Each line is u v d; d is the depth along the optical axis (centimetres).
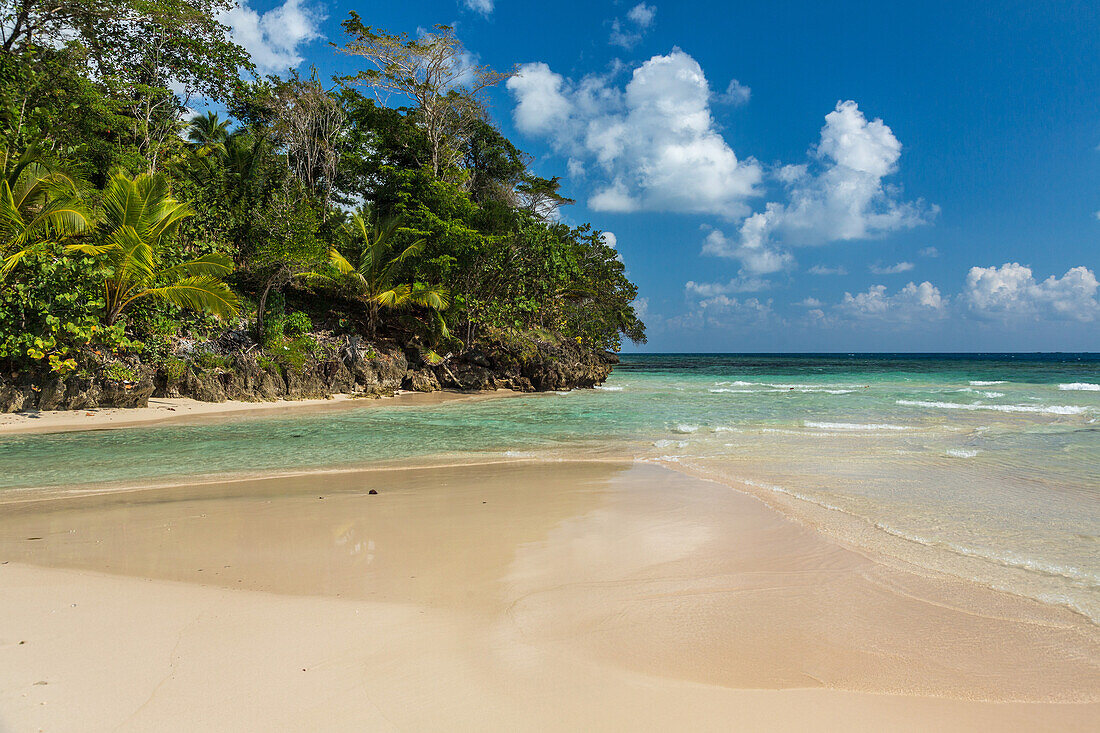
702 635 370
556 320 3666
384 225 2838
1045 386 3017
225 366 2083
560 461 1027
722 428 1447
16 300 1597
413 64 3516
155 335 1961
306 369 2316
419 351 2841
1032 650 356
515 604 415
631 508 697
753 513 671
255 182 2703
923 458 1016
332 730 263
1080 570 490
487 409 1970
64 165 1917
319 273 2527
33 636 351
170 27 2652
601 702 292
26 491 789
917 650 354
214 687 297
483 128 4019
